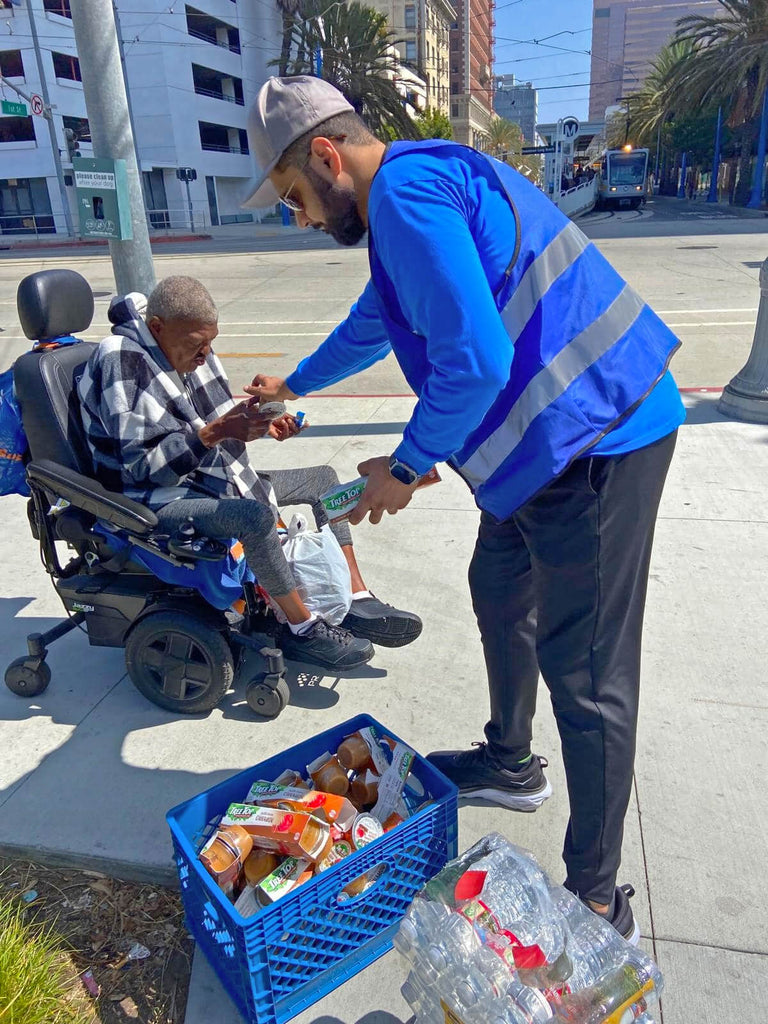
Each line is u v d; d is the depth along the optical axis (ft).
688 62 116.26
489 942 4.84
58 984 5.83
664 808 7.25
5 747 8.32
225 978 5.63
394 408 19.67
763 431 16.69
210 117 124.67
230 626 8.59
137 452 7.80
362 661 8.92
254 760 8.02
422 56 203.72
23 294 8.44
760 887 6.43
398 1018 5.52
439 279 4.54
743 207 116.37
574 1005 4.74
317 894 5.28
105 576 8.91
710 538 12.21
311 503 9.77
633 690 5.56
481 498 5.61
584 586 5.28
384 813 6.34
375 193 4.82
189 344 7.89
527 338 5.00
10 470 8.68
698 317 30.32
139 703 9.02
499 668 6.77
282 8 128.77
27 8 96.99
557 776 7.77
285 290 43.21
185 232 106.73
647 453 5.15
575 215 103.81
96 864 6.91
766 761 7.78
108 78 13.28
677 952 5.92
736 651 9.48
